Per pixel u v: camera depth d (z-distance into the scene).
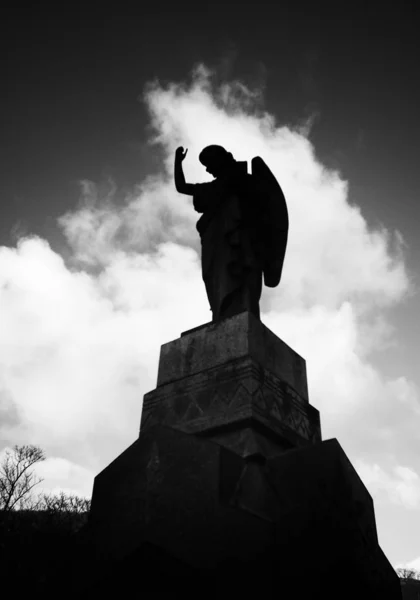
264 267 9.60
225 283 8.81
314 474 6.12
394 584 6.12
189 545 5.21
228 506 5.50
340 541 5.58
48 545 8.19
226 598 5.03
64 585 5.69
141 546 5.30
